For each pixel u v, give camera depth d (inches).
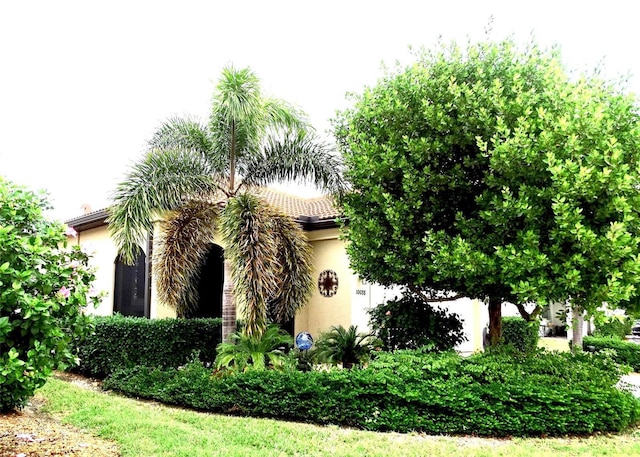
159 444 243.4
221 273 556.1
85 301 227.9
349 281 539.8
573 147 269.4
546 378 296.7
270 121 412.8
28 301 193.0
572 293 288.8
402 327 391.5
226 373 348.2
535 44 340.8
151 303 517.0
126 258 407.2
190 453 231.1
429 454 240.2
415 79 339.9
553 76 312.7
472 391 284.8
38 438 235.3
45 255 218.4
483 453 240.8
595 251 266.1
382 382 291.7
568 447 254.5
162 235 421.7
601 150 276.8
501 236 301.3
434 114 322.7
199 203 427.8
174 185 395.5
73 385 390.9
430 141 326.0
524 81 316.8
